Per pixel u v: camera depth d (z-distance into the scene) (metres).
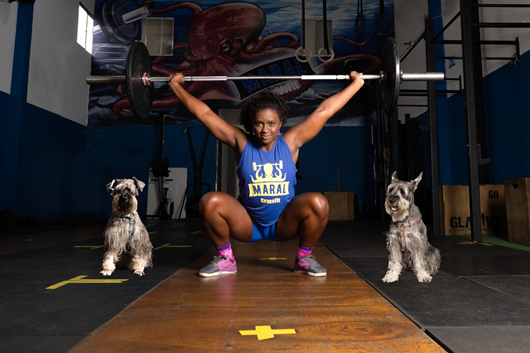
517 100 4.73
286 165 1.80
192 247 3.20
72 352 0.95
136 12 8.55
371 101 8.24
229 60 8.48
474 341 1.02
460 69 6.08
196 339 1.05
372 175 8.08
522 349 0.97
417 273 1.83
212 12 8.62
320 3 8.56
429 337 1.07
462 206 4.18
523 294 1.55
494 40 5.07
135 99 2.17
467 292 1.58
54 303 1.42
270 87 8.40
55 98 7.07
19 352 0.95
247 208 1.90
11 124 6.04
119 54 8.45
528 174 4.54
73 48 7.71
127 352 0.96
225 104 8.38
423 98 7.04
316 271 1.93
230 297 1.51
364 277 1.90
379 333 1.10
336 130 8.23
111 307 1.37
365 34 8.43
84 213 7.93
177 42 8.55
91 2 8.44
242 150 1.80
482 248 3.05
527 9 4.57
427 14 6.76
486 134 5.32
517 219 3.35
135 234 2.01
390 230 1.89
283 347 1.00
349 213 7.23
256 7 8.60
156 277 1.91
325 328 1.14
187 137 8.20
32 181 6.40
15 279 1.87
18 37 6.19
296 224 1.90
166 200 7.68
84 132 8.14
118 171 8.12
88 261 2.44
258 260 2.48
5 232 4.78
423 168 6.70
